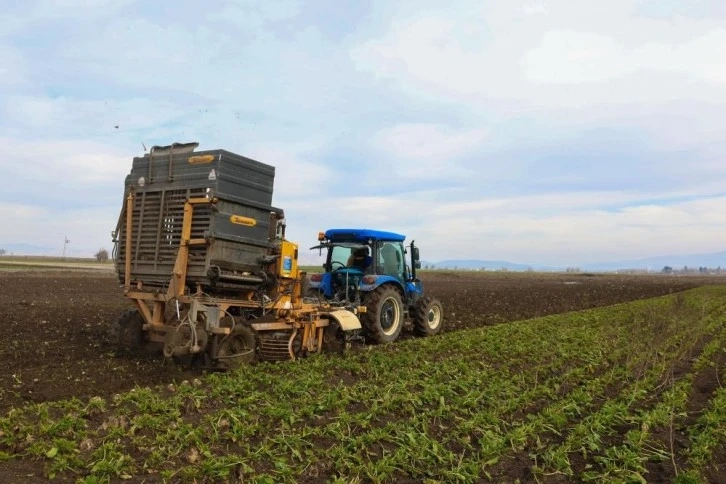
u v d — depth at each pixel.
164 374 9.11
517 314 22.19
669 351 13.01
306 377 8.64
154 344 10.55
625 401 8.60
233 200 9.35
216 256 9.16
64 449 5.53
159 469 5.42
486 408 7.85
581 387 9.11
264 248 10.07
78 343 11.47
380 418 7.20
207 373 9.01
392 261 13.99
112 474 5.21
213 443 6.02
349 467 5.68
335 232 13.70
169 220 9.59
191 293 9.45
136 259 9.98
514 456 6.35
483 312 22.47
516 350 12.20
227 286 9.50
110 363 9.67
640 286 46.50
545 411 7.66
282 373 9.23
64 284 28.83
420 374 9.52
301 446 6.05
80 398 7.66
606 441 6.94
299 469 5.57
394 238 13.99
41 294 22.41
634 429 7.23
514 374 10.19
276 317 10.19
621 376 10.34
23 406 7.29
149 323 9.77
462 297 29.58
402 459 5.88
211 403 7.34
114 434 5.93
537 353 12.12
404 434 6.47
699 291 37.69
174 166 9.67
